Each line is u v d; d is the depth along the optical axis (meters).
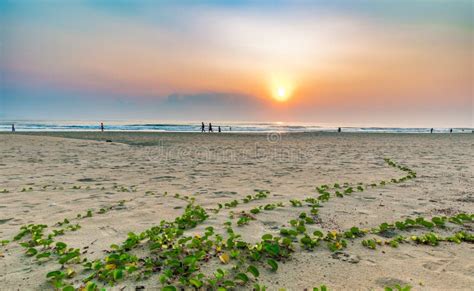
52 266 3.03
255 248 3.34
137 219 4.64
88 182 7.69
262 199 5.98
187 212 4.68
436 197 6.04
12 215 4.86
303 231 3.99
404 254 3.36
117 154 14.05
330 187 7.08
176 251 3.18
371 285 2.71
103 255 3.29
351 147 19.14
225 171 9.57
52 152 13.95
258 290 2.56
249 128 64.94
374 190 6.70
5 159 11.41
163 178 8.31
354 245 3.61
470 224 4.40
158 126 65.06
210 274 2.85
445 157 13.55
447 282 2.76
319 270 2.98
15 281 2.74
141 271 2.89
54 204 5.53
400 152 15.95
